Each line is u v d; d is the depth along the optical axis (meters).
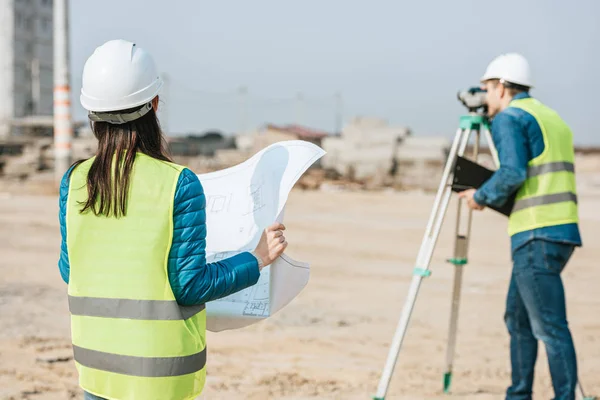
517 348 4.11
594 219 14.45
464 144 4.15
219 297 2.19
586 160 29.39
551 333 3.78
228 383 4.88
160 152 2.19
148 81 2.14
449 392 4.80
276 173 2.53
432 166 28.48
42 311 6.66
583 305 7.41
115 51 2.13
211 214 2.58
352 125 30.61
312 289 7.96
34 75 53.81
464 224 13.54
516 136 3.77
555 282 3.79
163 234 2.08
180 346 2.11
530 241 3.80
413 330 6.38
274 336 6.07
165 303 2.09
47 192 18.48
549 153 3.82
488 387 4.92
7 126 37.34
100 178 2.11
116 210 2.09
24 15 54.12
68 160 18.91
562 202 3.82
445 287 8.19
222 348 5.72
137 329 2.09
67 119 18.75
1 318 6.36
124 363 2.09
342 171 29.31
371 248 10.73
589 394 4.78
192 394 2.16
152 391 2.09
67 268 2.25
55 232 11.30
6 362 5.21
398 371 5.25
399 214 15.12
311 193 20.23
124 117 2.11
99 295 2.12
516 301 4.09
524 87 4.05
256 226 2.50
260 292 2.47
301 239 11.41
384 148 28.97
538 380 5.08
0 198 16.81
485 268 9.34
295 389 4.80
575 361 3.76
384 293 7.85
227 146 41.47
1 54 52.00
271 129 35.66
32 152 28.38
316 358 5.51
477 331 6.40
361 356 5.59
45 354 5.43
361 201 17.83
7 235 10.84
